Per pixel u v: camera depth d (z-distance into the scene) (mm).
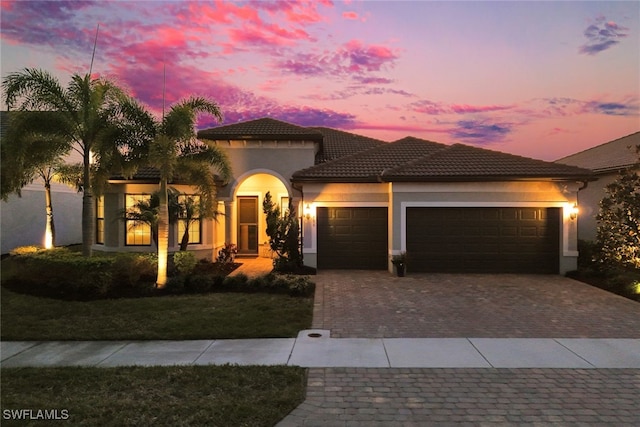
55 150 11430
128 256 11609
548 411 4574
